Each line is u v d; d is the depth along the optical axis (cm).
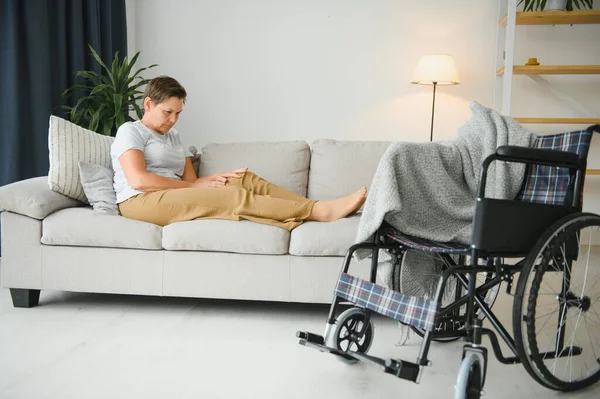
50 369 190
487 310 177
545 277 323
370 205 184
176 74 460
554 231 165
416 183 186
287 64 454
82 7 393
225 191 253
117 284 250
